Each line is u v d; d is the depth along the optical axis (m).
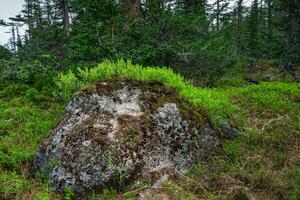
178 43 11.20
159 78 7.33
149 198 5.45
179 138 6.43
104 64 7.51
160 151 6.16
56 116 8.50
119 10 10.50
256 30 26.20
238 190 5.45
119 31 11.24
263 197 5.48
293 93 10.48
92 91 6.68
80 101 6.65
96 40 10.00
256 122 8.15
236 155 6.60
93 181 5.71
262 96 9.90
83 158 5.86
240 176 5.85
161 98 6.78
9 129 8.12
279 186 5.58
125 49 10.53
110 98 6.61
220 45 11.61
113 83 6.86
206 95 7.61
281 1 16.36
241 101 9.80
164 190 5.62
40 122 8.21
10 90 10.30
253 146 6.95
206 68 11.66
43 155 6.31
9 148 7.06
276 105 9.13
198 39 11.54
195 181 5.75
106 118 6.34
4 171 6.41
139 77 7.07
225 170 6.06
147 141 6.17
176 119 6.57
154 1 11.42
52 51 14.20
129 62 7.48
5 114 8.77
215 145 6.82
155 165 6.00
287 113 8.62
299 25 15.98
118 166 5.80
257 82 14.38
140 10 12.09
